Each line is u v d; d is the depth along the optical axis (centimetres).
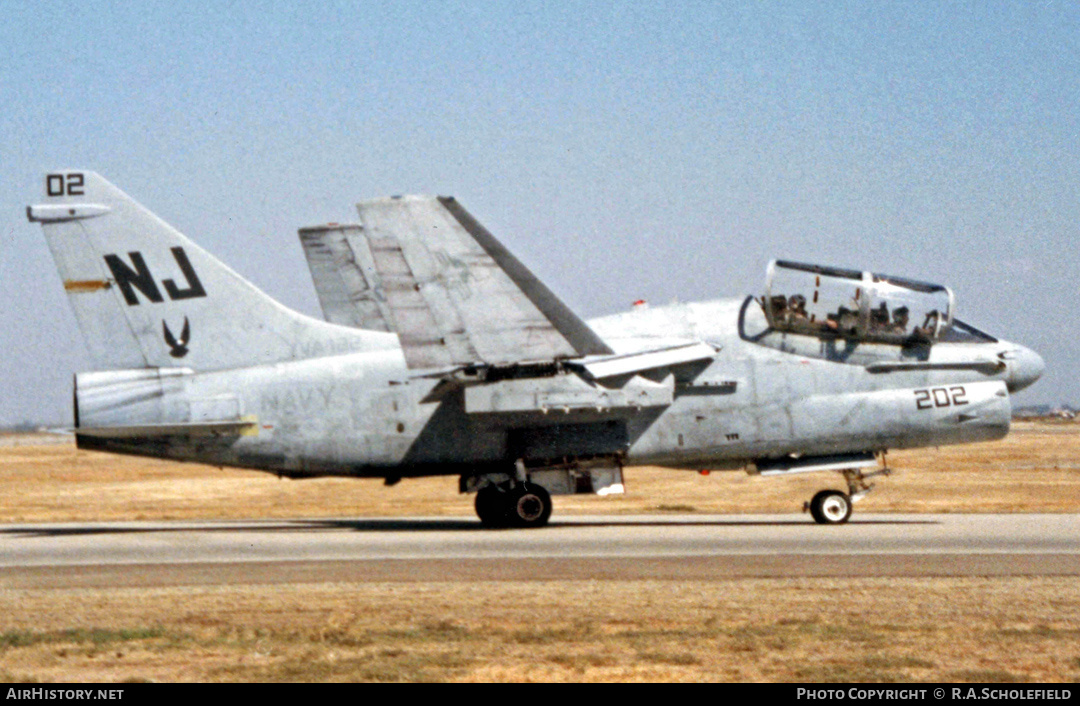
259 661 2798
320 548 5256
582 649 2895
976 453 16800
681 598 3622
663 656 2809
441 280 5922
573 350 6022
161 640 3039
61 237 6244
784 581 3988
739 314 6538
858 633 3069
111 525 7081
